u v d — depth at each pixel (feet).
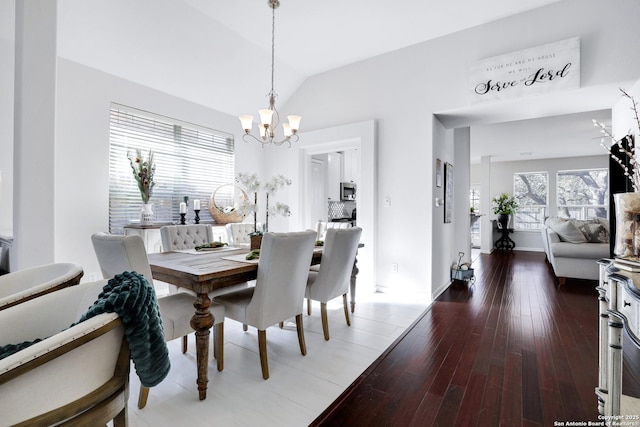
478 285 14.48
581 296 12.50
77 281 4.28
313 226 17.98
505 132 18.62
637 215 4.75
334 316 10.19
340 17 10.69
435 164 12.39
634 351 7.75
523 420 5.04
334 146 14.61
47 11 6.76
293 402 5.56
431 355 7.36
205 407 5.40
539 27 10.05
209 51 11.96
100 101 10.64
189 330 6.17
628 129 9.63
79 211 10.17
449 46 11.65
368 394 5.80
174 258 7.63
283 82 15.10
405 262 12.60
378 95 13.37
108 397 2.78
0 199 8.87
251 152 16.31
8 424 2.28
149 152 11.73
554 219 17.38
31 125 6.58
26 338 3.42
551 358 7.16
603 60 9.14
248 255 7.69
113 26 9.71
